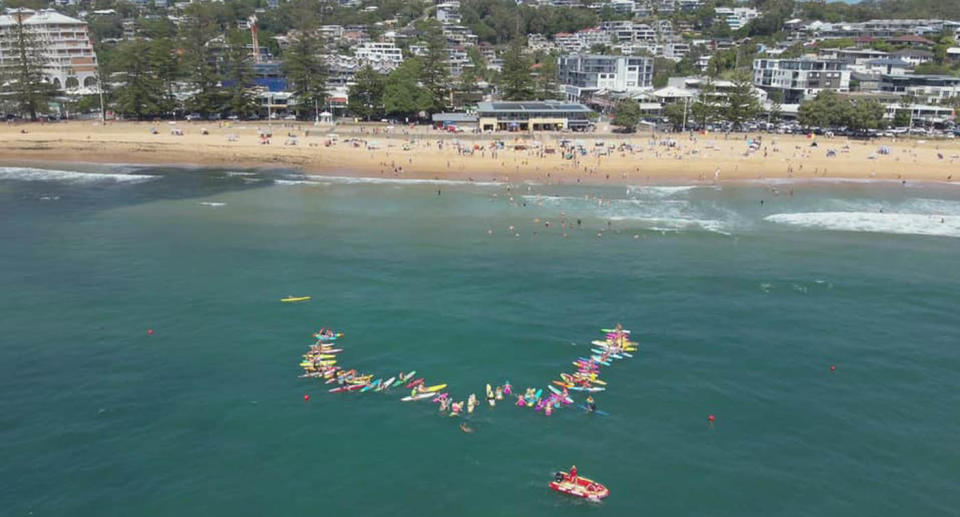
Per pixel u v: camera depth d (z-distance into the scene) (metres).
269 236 96.50
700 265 86.62
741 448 50.56
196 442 50.62
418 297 75.75
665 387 58.38
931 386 58.78
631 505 44.78
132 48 184.88
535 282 80.50
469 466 48.56
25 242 93.00
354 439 51.38
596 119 198.25
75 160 151.38
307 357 62.50
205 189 124.75
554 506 44.62
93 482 46.31
